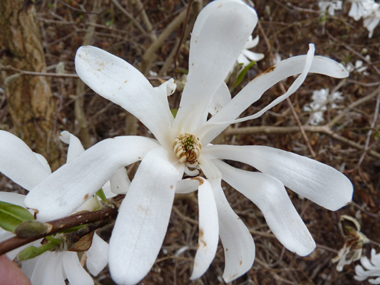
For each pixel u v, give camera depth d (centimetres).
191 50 9
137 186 8
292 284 31
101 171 8
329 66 10
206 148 11
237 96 10
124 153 9
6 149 10
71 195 8
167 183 8
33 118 26
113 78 9
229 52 9
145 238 8
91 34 35
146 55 29
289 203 10
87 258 12
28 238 7
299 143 39
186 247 33
